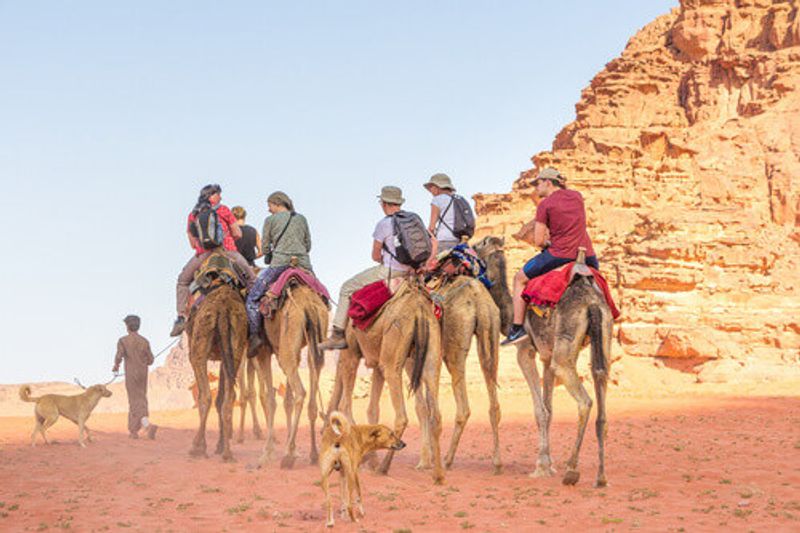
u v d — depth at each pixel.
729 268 56.72
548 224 13.88
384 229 13.58
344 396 14.86
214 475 14.04
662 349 51.94
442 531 9.92
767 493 12.52
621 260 56.66
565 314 13.05
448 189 15.19
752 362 50.81
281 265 15.56
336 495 12.16
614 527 10.07
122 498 12.12
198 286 16.56
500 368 43.69
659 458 16.83
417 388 12.83
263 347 16.19
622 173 67.56
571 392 12.94
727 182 67.19
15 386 97.75
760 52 76.75
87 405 19.92
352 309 13.64
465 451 18.64
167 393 131.38
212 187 17.25
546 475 14.16
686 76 77.88
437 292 14.52
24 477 14.30
